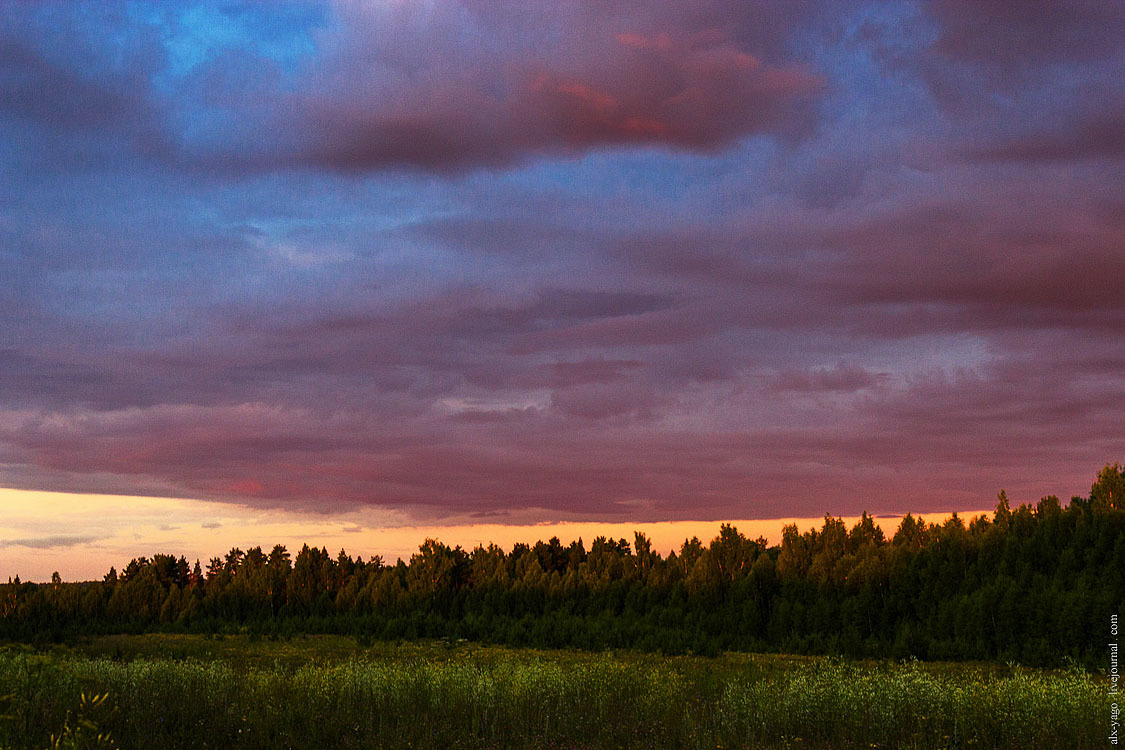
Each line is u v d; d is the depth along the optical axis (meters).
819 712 12.79
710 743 11.45
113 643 43.28
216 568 96.31
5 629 46.72
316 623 66.00
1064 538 52.91
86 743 9.29
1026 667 39.88
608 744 11.52
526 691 14.54
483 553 89.00
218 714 11.95
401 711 13.04
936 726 11.93
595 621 62.44
